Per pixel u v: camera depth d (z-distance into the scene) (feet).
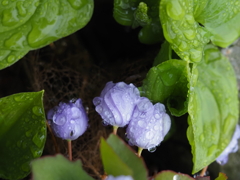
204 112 1.05
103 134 1.14
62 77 1.16
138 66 1.14
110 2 1.13
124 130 1.14
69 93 1.14
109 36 1.17
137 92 0.98
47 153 1.12
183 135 1.15
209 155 1.03
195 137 0.99
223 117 1.06
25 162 0.98
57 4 0.99
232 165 1.19
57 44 1.16
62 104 0.99
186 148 1.16
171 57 1.03
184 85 1.00
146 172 0.83
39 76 1.15
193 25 0.99
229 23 1.04
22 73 1.16
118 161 0.79
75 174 0.86
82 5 1.00
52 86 1.16
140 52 1.16
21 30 0.98
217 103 1.06
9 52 0.97
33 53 1.14
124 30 1.15
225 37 1.03
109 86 0.97
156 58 1.06
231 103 1.07
